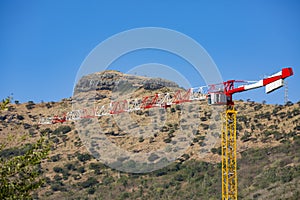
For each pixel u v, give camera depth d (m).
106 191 158.75
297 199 119.81
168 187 156.38
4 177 34.94
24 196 35.25
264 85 97.75
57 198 154.38
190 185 153.12
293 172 141.38
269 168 149.88
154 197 150.00
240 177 149.75
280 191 128.38
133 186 160.50
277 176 141.38
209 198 138.88
